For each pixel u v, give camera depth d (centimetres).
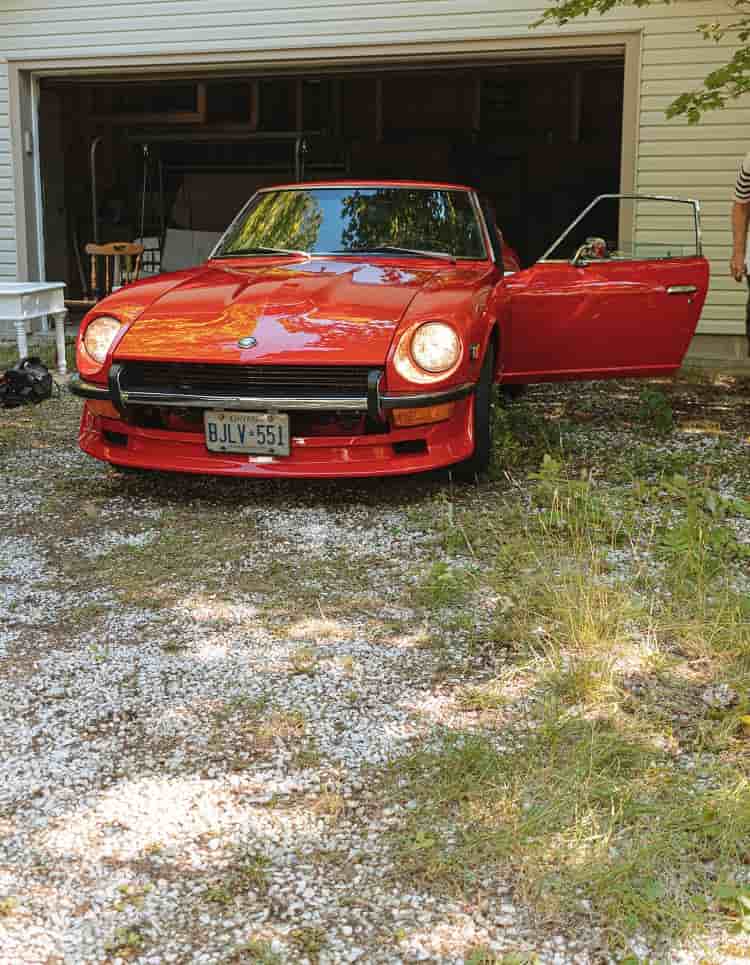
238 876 189
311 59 984
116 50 1024
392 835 200
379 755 228
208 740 236
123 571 344
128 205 1555
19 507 420
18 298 702
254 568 345
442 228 520
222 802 212
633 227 847
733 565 341
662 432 554
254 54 995
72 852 197
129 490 443
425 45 954
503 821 202
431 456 405
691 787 212
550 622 295
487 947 171
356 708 249
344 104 1538
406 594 320
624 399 664
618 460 489
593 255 520
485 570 338
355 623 299
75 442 538
